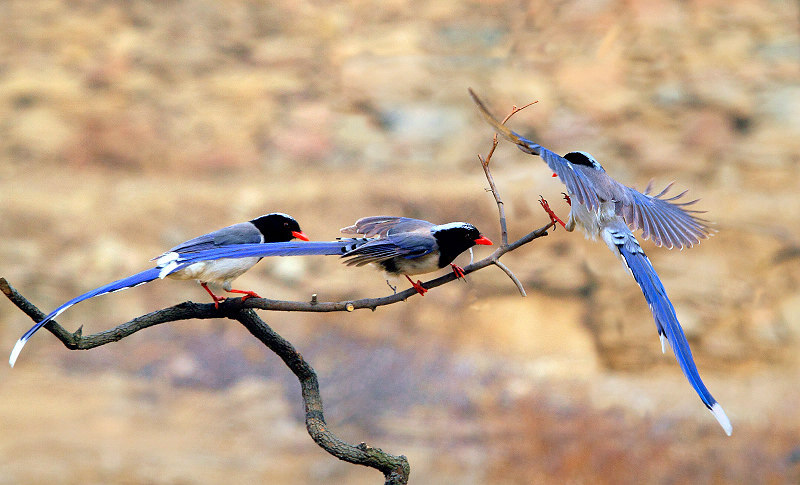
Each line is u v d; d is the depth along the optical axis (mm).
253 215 22625
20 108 27859
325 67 28500
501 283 19250
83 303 20422
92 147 26469
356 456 4199
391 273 5312
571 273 19297
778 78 24062
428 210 21484
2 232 22172
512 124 24078
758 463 13148
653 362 18344
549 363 17844
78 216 22859
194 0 31766
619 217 5449
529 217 20297
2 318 19984
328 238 21562
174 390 17516
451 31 27625
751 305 18734
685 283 19078
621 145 23219
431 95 26062
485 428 14711
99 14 31391
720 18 25750
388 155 24844
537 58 25656
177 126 27125
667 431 14344
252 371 17859
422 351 17531
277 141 26062
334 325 18797
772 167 22062
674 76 24500
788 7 26078
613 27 25656
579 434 13773
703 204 20719
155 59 29547
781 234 19375
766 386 17109
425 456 14383
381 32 28703
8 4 31891
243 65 29234
